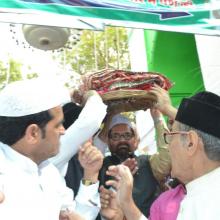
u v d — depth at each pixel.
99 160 1.84
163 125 2.54
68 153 1.87
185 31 2.66
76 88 2.38
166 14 2.64
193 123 1.39
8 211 1.23
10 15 2.24
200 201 1.36
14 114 1.33
